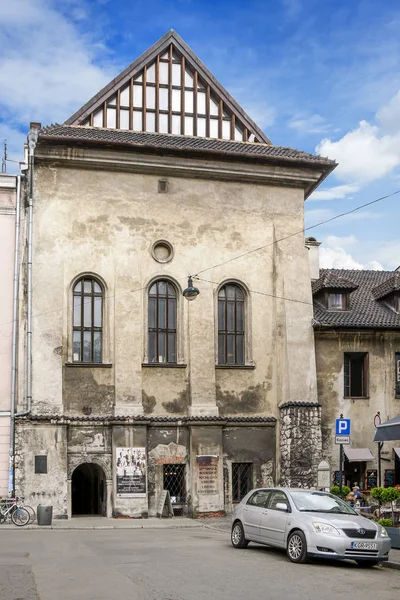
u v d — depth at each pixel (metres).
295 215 34.78
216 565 16.47
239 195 34.25
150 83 35.38
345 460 33.53
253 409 33.19
